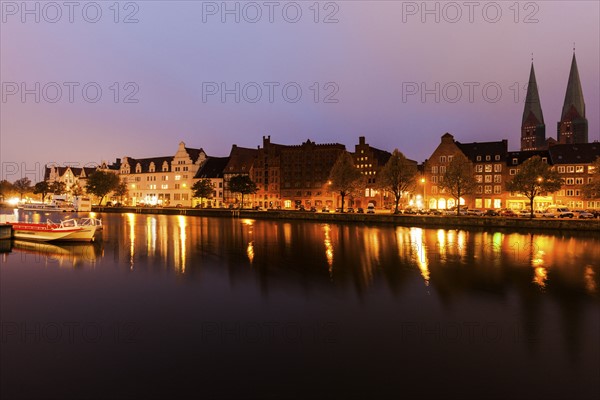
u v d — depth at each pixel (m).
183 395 17.78
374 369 19.88
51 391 18.09
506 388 18.22
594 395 17.69
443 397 17.58
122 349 22.09
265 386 18.44
